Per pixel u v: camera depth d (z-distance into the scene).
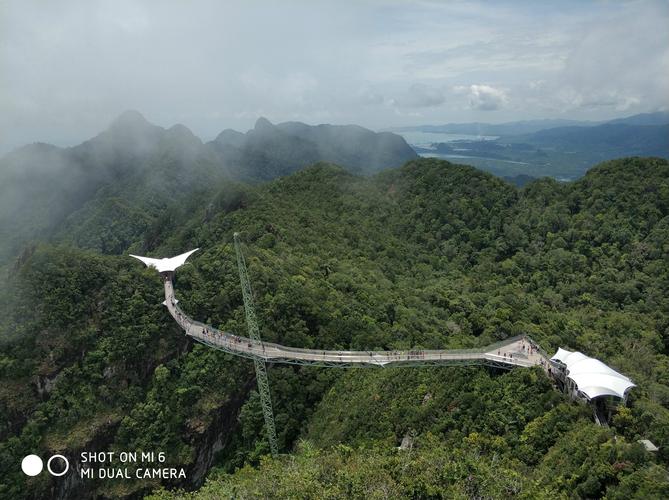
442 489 62.59
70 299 119.00
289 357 107.31
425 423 86.62
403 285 160.50
